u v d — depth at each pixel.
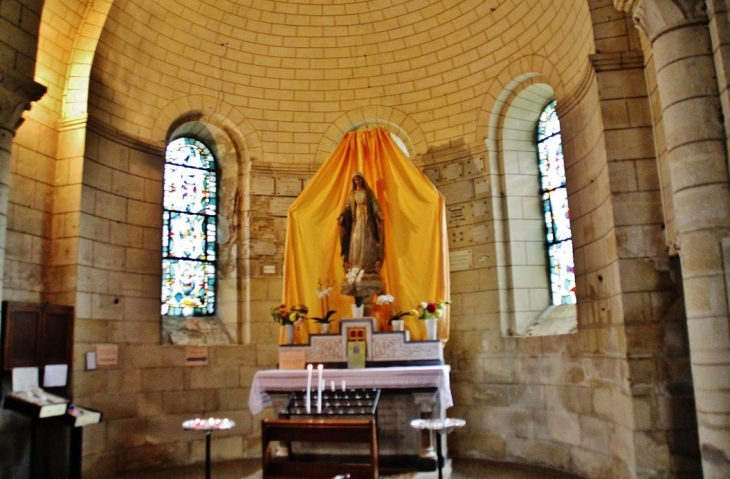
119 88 8.68
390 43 10.08
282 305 8.66
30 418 7.24
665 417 6.14
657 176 6.56
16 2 6.51
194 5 9.33
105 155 8.37
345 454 7.98
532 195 9.38
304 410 7.26
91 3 8.36
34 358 7.13
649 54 6.58
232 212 9.99
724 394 4.81
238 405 9.20
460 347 9.23
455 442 8.98
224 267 9.91
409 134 10.02
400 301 8.80
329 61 10.25
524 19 8.79
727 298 4.89
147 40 9.01
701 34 5.24
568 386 7.82
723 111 5.07
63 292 7.77
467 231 9.44
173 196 9.73
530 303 9.06
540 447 8.23
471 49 9.57
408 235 8.94
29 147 7.72
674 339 6.27
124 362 8.27
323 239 9.19
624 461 6.45
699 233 5.03
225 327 9.63
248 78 10.07
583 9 7.20
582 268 7.61
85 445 7.62
